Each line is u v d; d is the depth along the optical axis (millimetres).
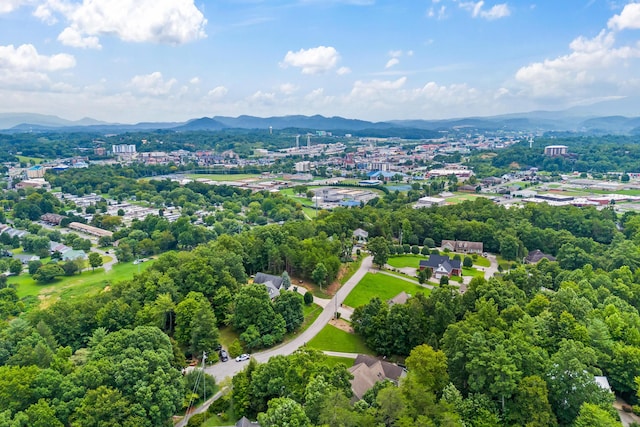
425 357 105062
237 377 120375
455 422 87812
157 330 124875
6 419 91875
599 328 120375
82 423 95438
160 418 103500
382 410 90438
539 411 94375
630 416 109750
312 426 90625
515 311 129625
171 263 177000
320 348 150500
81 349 122562
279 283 185875
